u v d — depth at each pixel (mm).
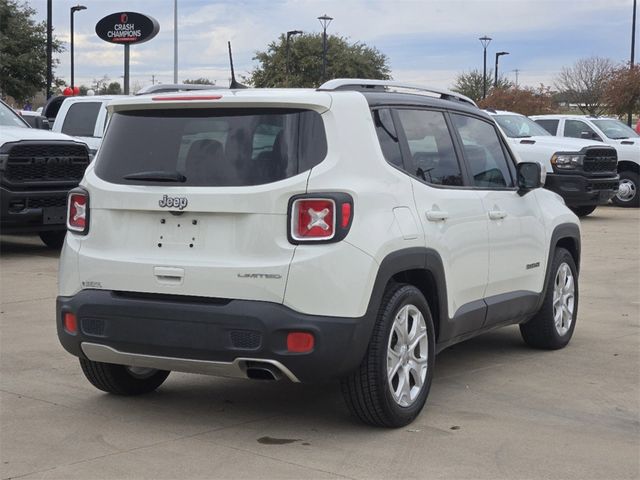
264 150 5055
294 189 4926
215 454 4957
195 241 5102
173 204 5121
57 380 6461
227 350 4910
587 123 21922
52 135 12844
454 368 6906
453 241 5848
